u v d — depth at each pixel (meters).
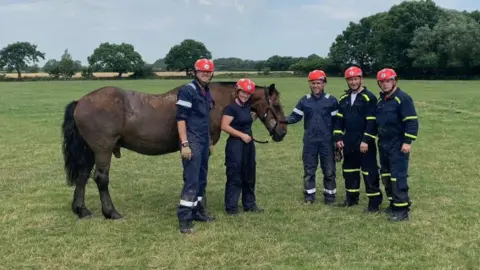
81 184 6.69
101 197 6.59
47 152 12.25
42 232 6.13
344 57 87.19
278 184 8.92
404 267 4.95
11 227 6.30
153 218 6.70
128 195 8.09
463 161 10.48
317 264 5.03
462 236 5.86
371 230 6.12
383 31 76.75
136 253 5.40
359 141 7.07
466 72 68.12
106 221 6.53
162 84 58.22
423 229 6.12
